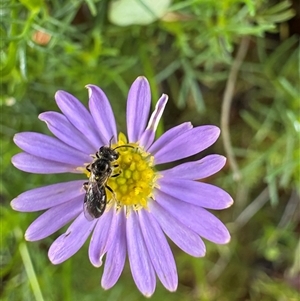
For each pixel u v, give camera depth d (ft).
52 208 0.17
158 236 0.18
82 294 0.29
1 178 0.27
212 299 0.30
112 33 0.26
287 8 0.26
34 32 0.23
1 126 0.27
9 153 0.26
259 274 0.30
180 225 0.17
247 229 0.30
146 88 0.17
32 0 0.20
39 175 0.27
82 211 0.18
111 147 0.18
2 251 0.27
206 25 0.24
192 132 0.17
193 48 0.27
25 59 0.21
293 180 0.28
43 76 0.25
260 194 0.29
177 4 0.23
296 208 0.29
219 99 0.28
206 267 0.30
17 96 0.25
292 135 0.26
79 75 0.25
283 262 0.30
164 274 0.17
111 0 0.24
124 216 0.18
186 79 0.26
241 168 0.29
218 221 0.17
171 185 0.18
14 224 0.24
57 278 0.28
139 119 0.17
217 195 0.17
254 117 0.28
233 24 0.23
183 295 0.30
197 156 0.29
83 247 0.28
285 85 0.25
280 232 0.28
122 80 0.26
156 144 0.18
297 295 0.29
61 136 0.17
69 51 0.23
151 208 0.18
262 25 0.23
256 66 0.27
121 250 0.18
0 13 0.21
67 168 0.17
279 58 0.27
